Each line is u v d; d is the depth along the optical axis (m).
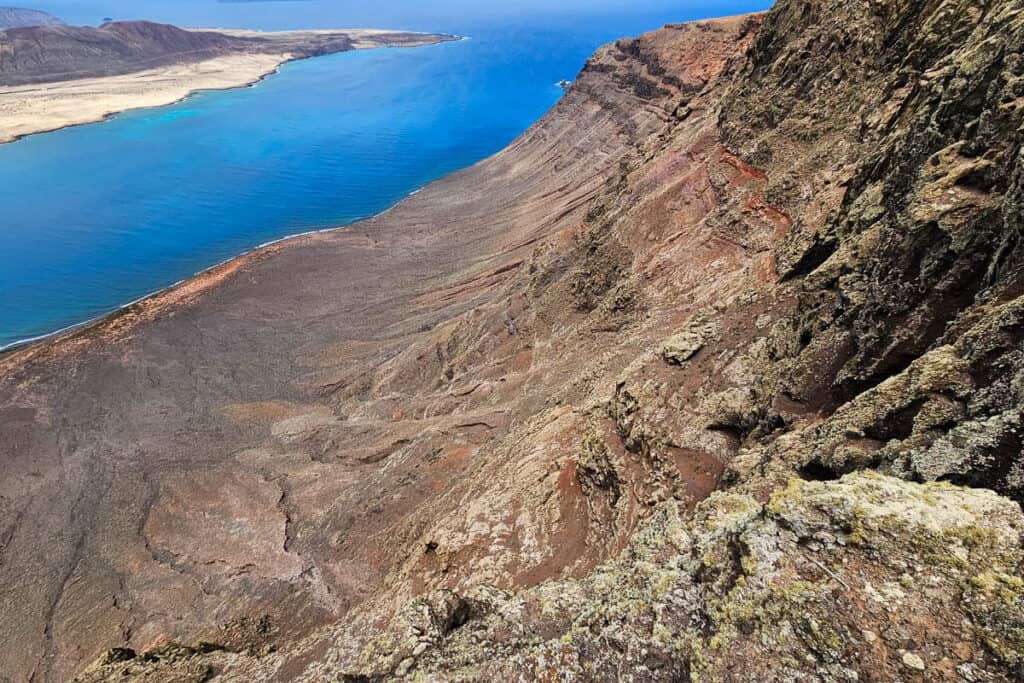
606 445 20.64
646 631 8.16
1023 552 6.54
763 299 21.19
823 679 6.29
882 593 6.72
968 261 11.27
